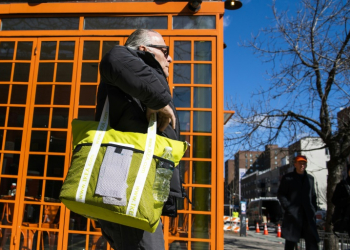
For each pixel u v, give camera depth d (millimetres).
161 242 1906
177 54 4910
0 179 4633
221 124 4668
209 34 4941
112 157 1620
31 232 4477
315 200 6383
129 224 1620
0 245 4441
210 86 4801
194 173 4539
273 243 16812
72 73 4918
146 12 5020
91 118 4789
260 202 40406
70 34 5023
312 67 8891
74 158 1679
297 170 6289
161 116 1841
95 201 1548
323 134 8828
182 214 4441
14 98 4867
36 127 4754
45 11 5066
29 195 4570
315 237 6000
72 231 4461
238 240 18375
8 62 4980
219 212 4426
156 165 1680
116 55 1651
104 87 1996
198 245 4359
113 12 5031
